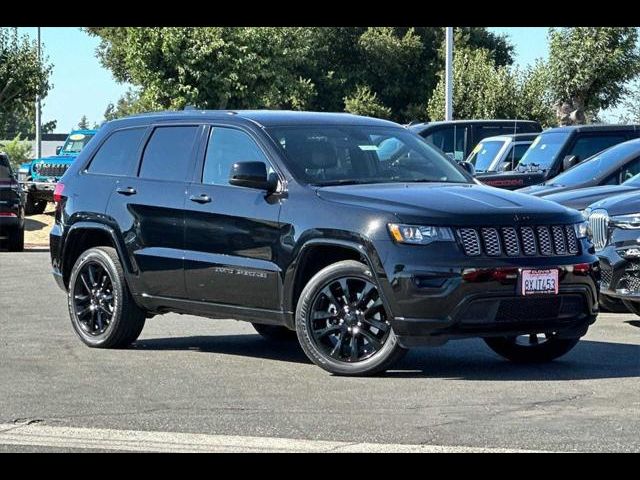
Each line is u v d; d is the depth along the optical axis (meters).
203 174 9.52
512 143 22.12
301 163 9.04
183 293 9.53
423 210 8.26
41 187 32.06
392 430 6.77
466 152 24.48
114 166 10.29
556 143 19.70
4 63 35.78
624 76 34.91
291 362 9.28
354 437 6.61
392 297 8.20
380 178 9.18
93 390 8.05
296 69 59.03
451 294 8.10
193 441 6.55
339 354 8.57
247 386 8.19
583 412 7.22
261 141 9.22
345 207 8.50
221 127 9.57
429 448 6.34
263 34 42.81
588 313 8.66
